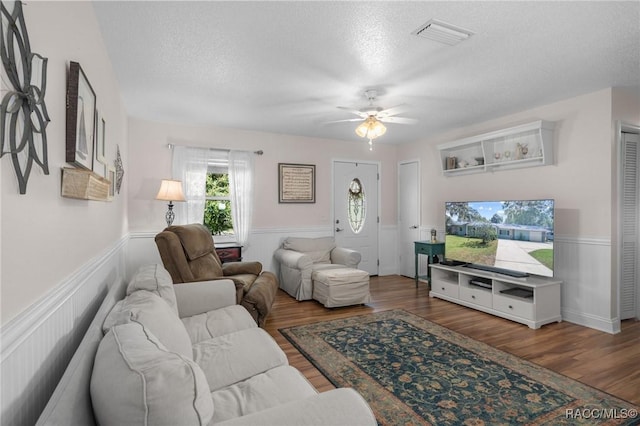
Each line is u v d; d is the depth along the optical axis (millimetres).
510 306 3648
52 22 1203
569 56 2605
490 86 3230
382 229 6195
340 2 1923
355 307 4207
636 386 2285
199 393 818
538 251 3502
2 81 778
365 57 2613
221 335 2061
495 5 1946
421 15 2047
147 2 1916
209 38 2330
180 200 4215
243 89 3309
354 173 5938
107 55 2510
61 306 1204
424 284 5453
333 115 4219
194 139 4742
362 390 2254
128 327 1133
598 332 3297
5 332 773
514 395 2180
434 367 2576
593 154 3416
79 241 1535
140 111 4074
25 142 882
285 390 1409
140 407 755
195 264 3230
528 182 4004
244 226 4945
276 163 5289
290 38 2328
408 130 5031
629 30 2217
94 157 1862
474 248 4195
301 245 5086
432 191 5461
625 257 3604
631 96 3453
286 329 3430
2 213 784
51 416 696
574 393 2199
